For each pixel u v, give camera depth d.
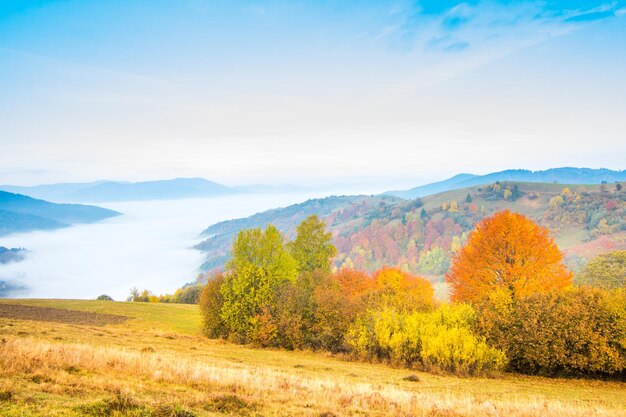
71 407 9.85
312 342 40.16
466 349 29.00
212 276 48.38
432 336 30.73
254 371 21.36
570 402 19.92
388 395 16.20
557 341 29.55
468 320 33.44
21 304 57.09
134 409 10.20
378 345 34.03
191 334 46.31
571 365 29.53
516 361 31.77
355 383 21.12
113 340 29.16
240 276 43.22
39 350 15.82
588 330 29.00
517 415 14.25
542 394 23.14
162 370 16.09
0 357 13.95
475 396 20.83
